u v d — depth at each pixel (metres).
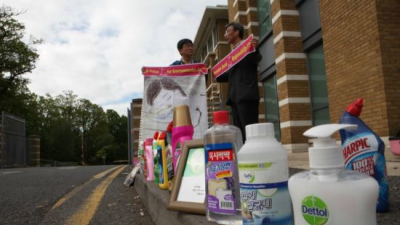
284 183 1.32
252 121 3.77
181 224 1.92
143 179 3.86
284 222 1.29
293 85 9.60
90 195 4.31
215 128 1.71
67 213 3.22
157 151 2.96
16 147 21.23
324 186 1.02
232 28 4.07
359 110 1.67
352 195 0.99
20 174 8.38
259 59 3.80
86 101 81.31
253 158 1.32
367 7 6.39
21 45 32.59
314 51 9.45
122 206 3.46
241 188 1.36
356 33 6.73
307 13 9.42
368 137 1.65
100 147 82.94
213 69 4.44
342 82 7.21
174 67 4.39
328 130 1.08
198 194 1.95
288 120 9.55
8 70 32.72
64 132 65.25
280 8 9.88
